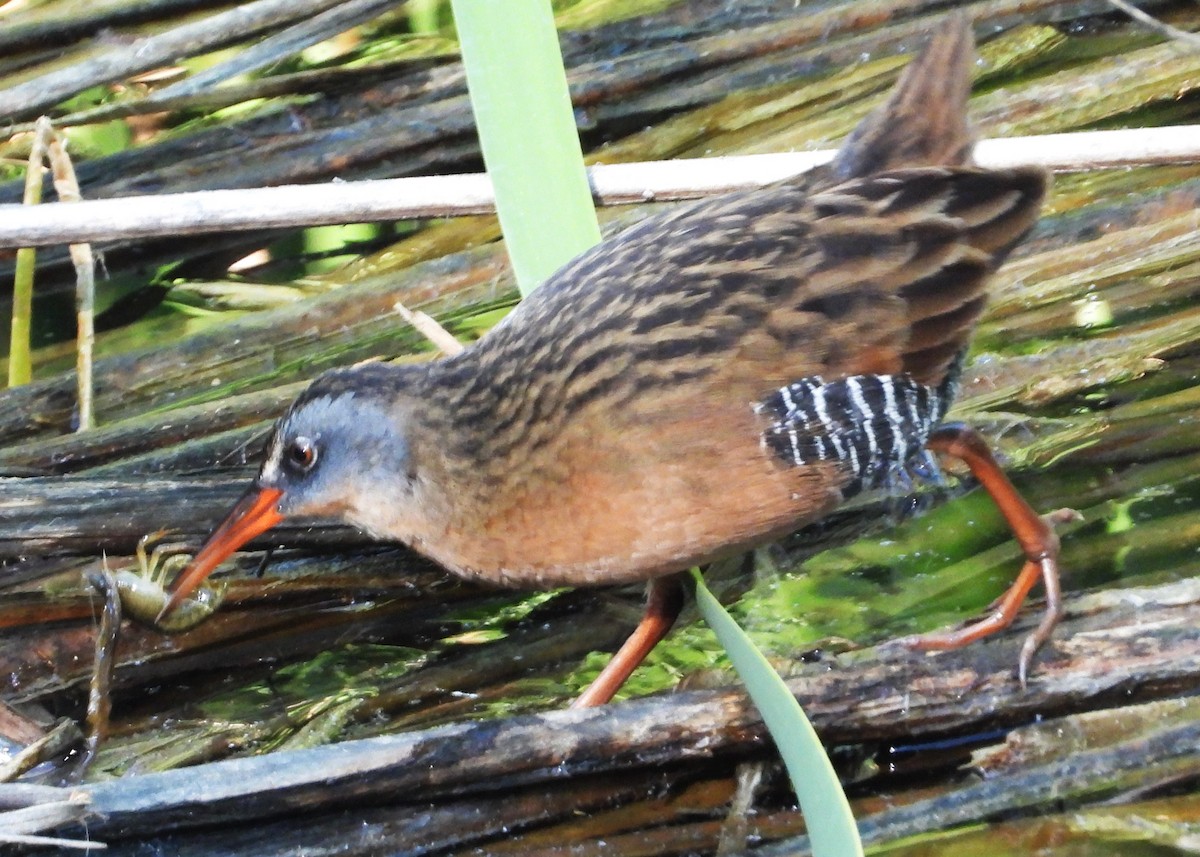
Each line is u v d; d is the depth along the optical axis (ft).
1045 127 34.27
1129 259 31.65
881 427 22.47
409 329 31.76
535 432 22.30
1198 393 29.43
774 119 34.88
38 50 35.60
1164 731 23.26
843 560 27.81
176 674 26.76
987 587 26.84
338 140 34.50
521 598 27.84
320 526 27.14
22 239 25.25
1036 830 22.59
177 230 25.44
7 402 30.68
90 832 21.40
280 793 21.72
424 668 26.43
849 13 36.52
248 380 31.37
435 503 23.34
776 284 22.29
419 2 38.24
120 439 29.19
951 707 22.90
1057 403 29.81
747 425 21.77
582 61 36.76
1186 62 34.86
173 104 34.63
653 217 24.13
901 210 22.52
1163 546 26.96
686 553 22.63
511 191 23.70
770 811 22.90
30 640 26.50
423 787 22.24
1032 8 36.88
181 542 26.94
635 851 22.52
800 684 22.74
